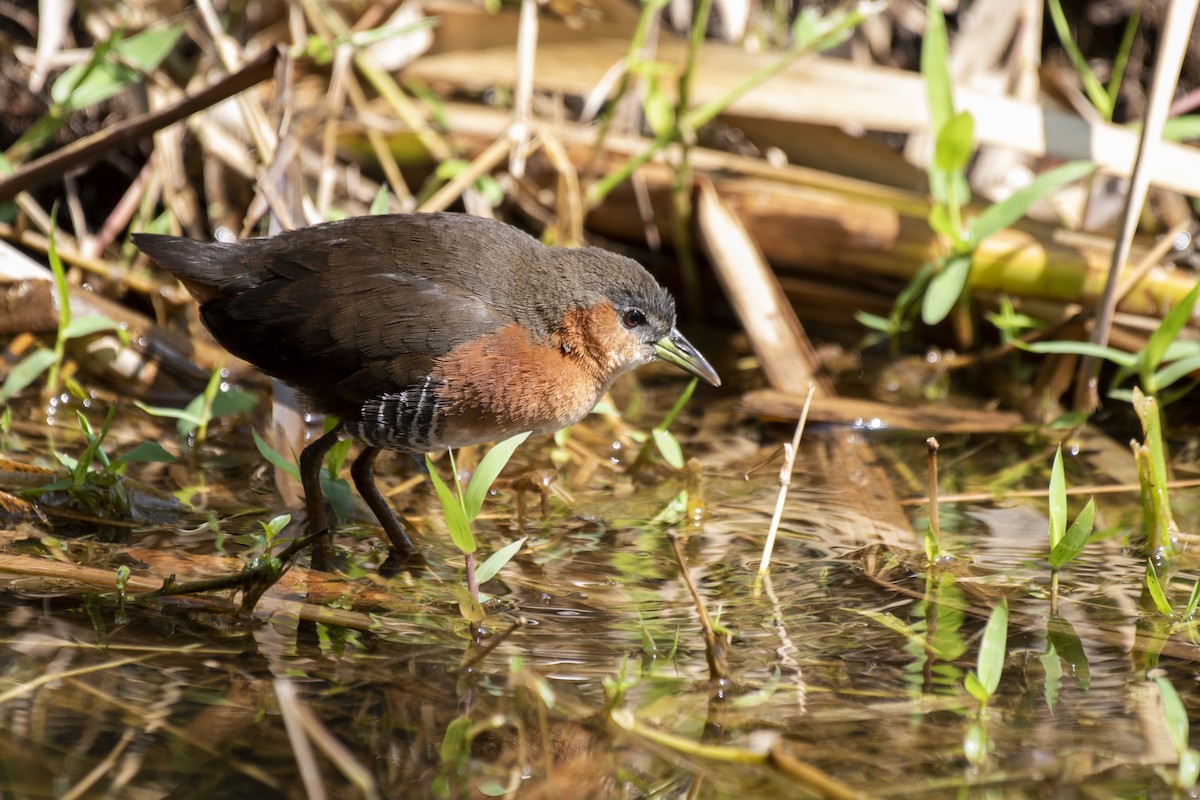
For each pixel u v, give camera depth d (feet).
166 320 34.86
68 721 19.36
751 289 34.47
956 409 33.01
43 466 27.78
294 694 20.27
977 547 26.32
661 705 20.27
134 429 30.83
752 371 35.65
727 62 37.86
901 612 23.50
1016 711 20.35
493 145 37.32
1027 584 24.68
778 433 32.09
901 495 28.86
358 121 37.88
